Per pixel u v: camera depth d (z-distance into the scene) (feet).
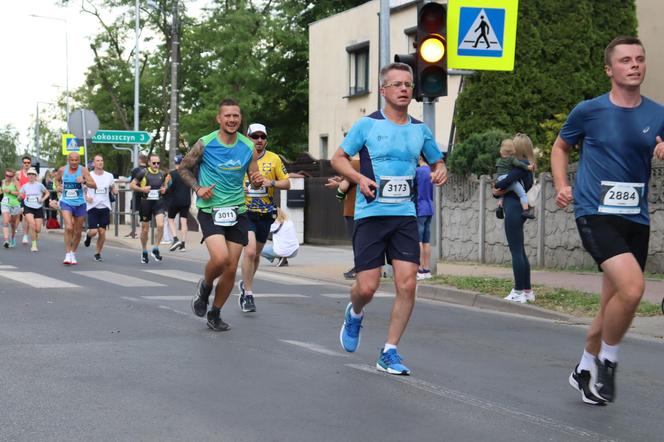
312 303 37.73
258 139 34.63
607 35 74.02
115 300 36.60
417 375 22.88
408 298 22.75
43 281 43.52
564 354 26.68
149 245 74.90
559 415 19.04
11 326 29.37
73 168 54.19
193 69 155.53
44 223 108.06
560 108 71.97
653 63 80.59
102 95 173.78
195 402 19.45
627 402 20.54
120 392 20.24
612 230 19.02
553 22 72.02
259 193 34.47
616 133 19.10
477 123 71.51
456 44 44.21
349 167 22.43
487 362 25.09
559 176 19.90
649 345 28.78
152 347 25.93
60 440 16.52
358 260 22.82
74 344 26.18
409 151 22.45
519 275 36.86
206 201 28.73
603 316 19.76
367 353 25.84
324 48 106.83
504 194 37.04
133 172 58.54
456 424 18.06
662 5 80.64
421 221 46.03
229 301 37.65
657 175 46.29
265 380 21.76
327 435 17.06
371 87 96.99
